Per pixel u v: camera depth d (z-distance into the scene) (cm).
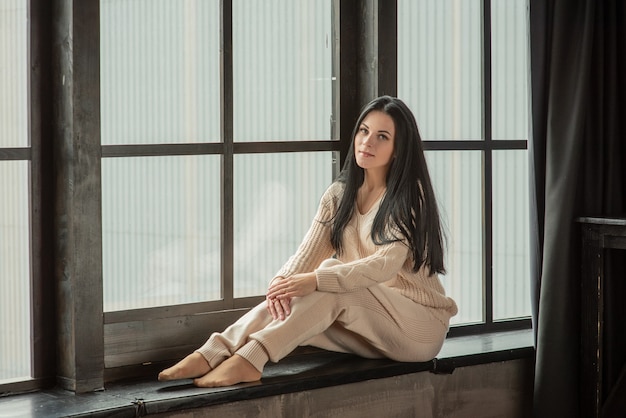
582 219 336
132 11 285
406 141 301
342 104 335
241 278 315
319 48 331
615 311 348
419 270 308
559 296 336
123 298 288
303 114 328
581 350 342
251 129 315
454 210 360
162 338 294
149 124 291
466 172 363
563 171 336
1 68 265
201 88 303
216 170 307
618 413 338
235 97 310
